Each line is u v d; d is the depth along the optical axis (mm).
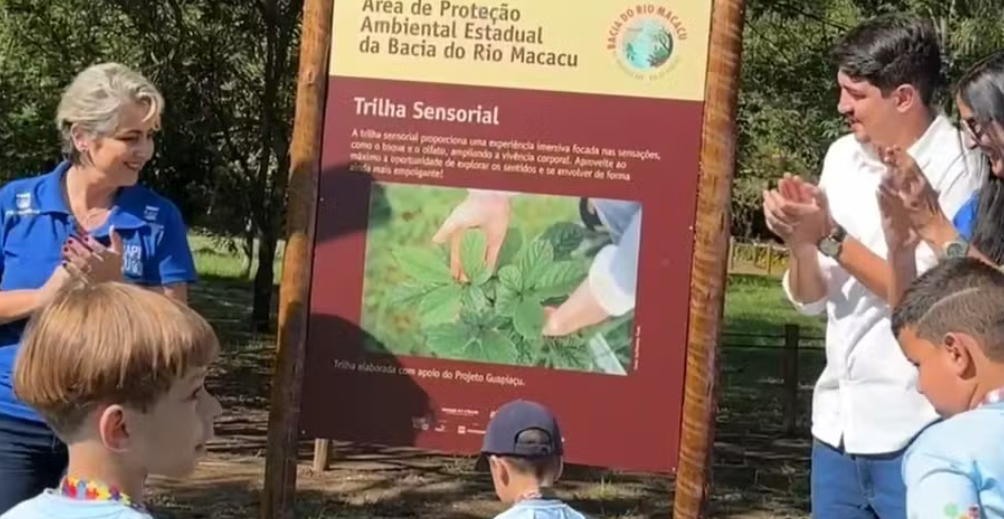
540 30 3986
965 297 2477
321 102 4082
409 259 4086
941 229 3193
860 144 3693
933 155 3480
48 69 12578
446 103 4039
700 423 3924
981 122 2971
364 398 4125
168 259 3826
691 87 3930
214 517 7484
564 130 3994
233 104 13578
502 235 4043
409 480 8859
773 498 9094
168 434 2014
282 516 4121
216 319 17141
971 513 2303
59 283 3504
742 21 3895
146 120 3703
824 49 12039
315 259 4121
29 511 1966
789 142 12891
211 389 12570
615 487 9078
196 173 13961
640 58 3945
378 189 4086
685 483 3943
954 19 9492
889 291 3254
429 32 4035
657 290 3973
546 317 4031
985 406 2430
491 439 3391
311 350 4133
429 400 4094
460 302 4074
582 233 4004
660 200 3961
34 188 3779
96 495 1972
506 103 4016
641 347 3988
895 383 3553
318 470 9016
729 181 3900
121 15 12688
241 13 12766
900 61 3457
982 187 3211
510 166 4027
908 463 2457
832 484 3746
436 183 4062
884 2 11000
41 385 1966
